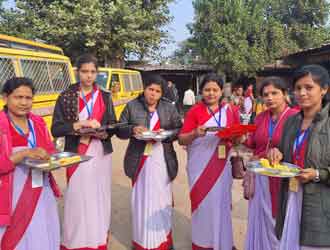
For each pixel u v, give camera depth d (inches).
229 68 743.1
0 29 700.0
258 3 815.1
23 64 254.7
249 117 403.5
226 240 144.6
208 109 143.7
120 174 284.7
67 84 324.5
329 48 422.0
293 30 887.7
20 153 101.6
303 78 93.9
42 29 674.8
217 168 141.7
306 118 98.3
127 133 146.6
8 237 104.7
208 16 773.3
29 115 112.2
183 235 177.3
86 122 134.0
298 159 97.1
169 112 153.9
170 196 155.3
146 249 150.2
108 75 471.5
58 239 117.1
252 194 127.0
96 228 142.8
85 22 671.1
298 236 96.5
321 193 92.9
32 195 107.0
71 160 109.7
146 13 714.8
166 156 150.6
